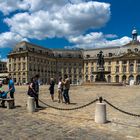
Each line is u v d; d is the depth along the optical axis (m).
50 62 105.44
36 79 14.66
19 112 12.97
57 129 9.12
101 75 53.28
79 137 8.06
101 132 8.76
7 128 9.22
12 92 15.20
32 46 95.38
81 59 113.19
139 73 99.62
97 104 10.40
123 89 38.16
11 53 94.75
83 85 51.62
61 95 17.75
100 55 53.25
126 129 9.24
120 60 104.12
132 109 14.26
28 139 7.73
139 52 99.88
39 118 11.26
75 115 11.98
